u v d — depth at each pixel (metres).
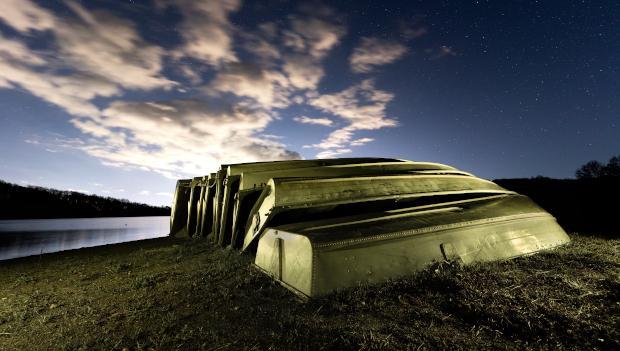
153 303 4.64
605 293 3.74
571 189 12.29
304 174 7.76
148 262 8.02
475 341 2.92
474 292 3.84
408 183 7.00
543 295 3.72
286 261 4.86
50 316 4.45
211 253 8.24
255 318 3.75
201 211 12.67
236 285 5.02
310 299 4.02
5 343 3.73
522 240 5.88
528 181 14.70
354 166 8.15
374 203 6.52
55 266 8.82
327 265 4.25
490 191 7.62
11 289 6.36
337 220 5.48
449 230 5.29
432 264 4.71
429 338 2.98
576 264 4.98
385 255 4.61
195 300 4.58
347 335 3.06
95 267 8.01
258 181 7.64
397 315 3.52
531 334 2.98
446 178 7.63
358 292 4.08
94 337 3.65
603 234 7.52
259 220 6.38
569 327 3.03
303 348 2.96
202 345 3.20
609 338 2.82
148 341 3.42
